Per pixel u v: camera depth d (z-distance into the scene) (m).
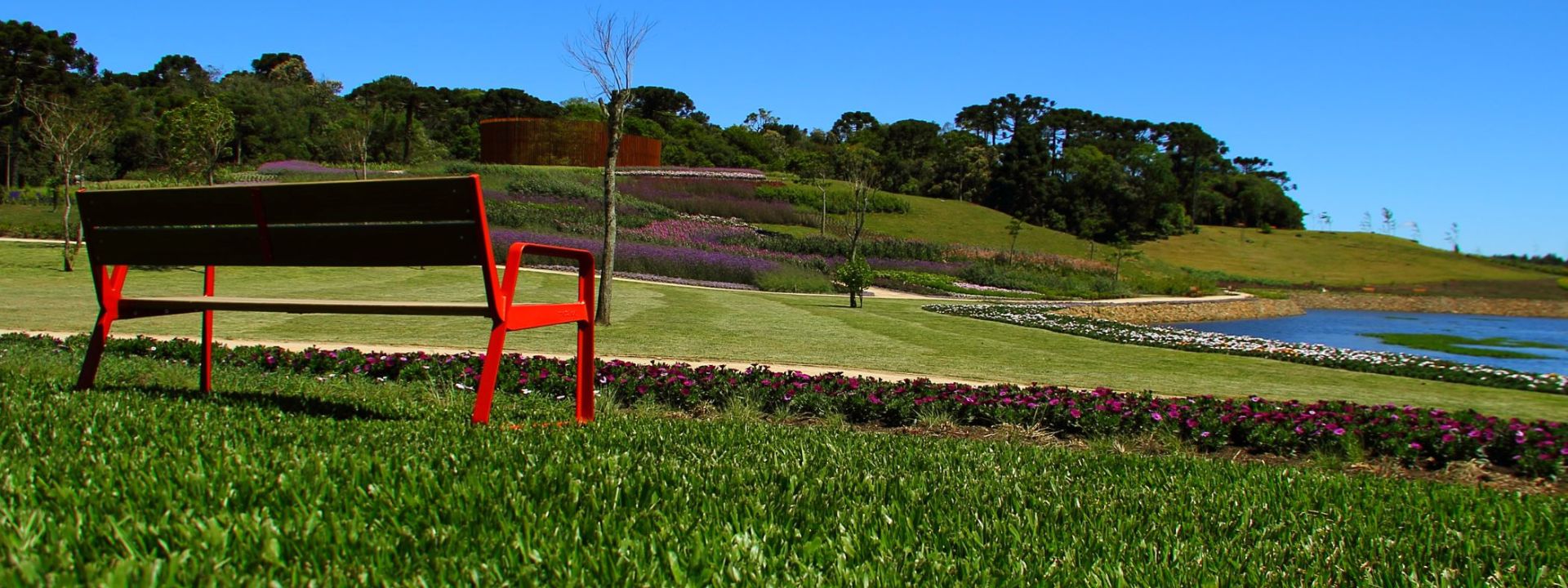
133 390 4.35
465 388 6.71
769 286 29.64
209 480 2.35
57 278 20.44
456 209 3.51
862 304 23.70
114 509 2.06
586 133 63.31
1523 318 46.47
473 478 2.58
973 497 3.04
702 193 53.59
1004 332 16.08
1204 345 15.34
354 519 2.11
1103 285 40.88
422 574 1.81
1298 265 64.56
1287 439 5.53
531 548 2.02
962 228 57.12
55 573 1.59
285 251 3.94
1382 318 40.66
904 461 3.79
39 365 5.84
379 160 67.25
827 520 2.52
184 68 101.94
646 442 3.78
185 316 13.38
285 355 7.88
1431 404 8.66
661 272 30.20
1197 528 2.85
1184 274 54.75
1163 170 75.75
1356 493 3.62
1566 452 5.03
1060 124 101.06
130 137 52.47
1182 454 5.02
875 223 54.97
